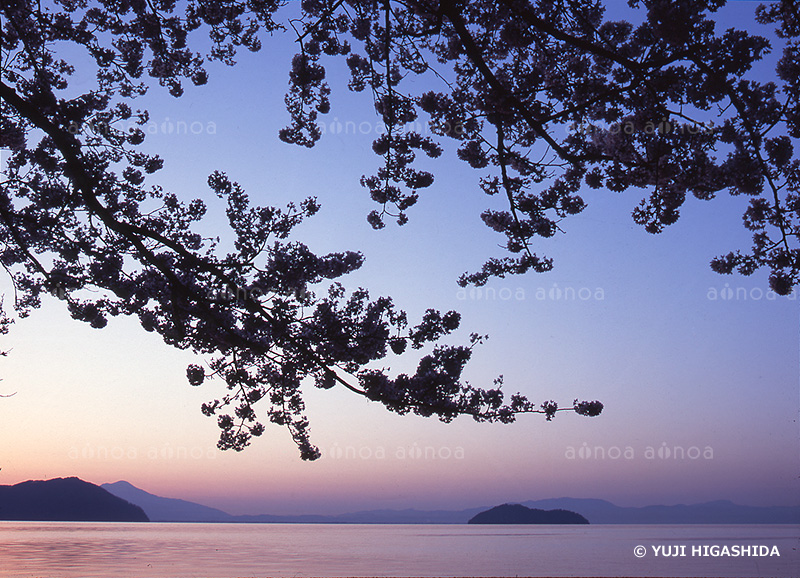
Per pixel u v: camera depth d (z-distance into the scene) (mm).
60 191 10383
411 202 11898
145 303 10844
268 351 10477
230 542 114625
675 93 7625
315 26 9594
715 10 7207
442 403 10188
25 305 11164
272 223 10164
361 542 122688
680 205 8383
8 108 9812
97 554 71938
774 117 7969
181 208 10641
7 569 50281
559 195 10492
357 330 10266
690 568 60656
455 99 10133
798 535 165500
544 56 8914
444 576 47719
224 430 11445
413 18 10055
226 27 11414
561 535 175250
